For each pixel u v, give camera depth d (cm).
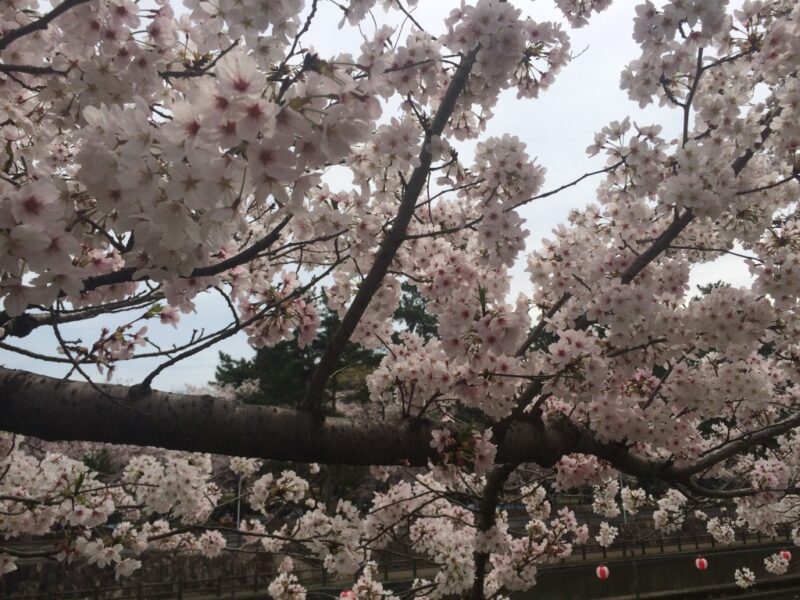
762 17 398
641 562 1877
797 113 369
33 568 1405
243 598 1496
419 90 311
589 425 409
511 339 314
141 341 343
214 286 237
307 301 372
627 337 374
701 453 514
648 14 354
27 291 158
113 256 297
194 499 490
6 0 233
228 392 2548
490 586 629
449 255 382
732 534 1056
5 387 230
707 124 429
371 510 528
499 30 274
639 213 494
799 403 696
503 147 314
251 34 174
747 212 441
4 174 219
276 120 138
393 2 285
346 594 504
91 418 236
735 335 388
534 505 617
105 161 146
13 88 265
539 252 467
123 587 1331
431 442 304
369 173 311
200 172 135
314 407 284
